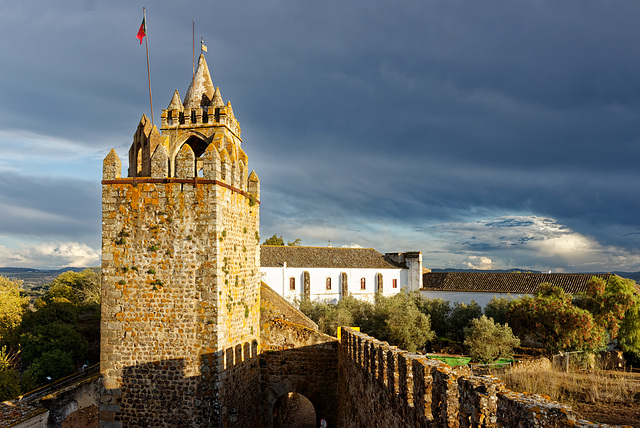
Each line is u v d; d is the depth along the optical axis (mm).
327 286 73875
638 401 17875
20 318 50812
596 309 42594
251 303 22953
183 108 23406
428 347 49594
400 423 11469
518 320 42250
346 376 20781
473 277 67250
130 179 19391
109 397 19094
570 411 6141
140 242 19266
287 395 29641
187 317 18938
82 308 68000
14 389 34000
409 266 79000
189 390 18719
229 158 20547
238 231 21500
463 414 7926
